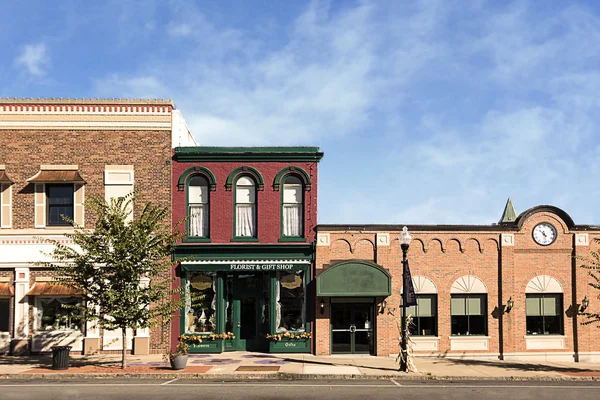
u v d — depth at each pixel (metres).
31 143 25.92
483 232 26.67
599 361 26.38
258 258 25.98
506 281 26.50
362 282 25.28
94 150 26.03
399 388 18.67
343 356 25.58
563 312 26.72
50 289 25.14
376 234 26.28
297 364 23.27
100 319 21.78
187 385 18.84
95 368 21.97
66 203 26.00
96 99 26.12
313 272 26.19
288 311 26.17
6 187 25.78
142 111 26.20
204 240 26.02
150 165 26.08
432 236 26.52
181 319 25.72
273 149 26.48
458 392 18.02
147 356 25.23
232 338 25.91
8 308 25.62
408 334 22.44
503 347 26.23
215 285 26.16
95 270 21.84
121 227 21.72
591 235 27.03
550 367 24.09
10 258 25.50
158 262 25.58
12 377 20.44
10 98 25.92
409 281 22.45
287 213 26.50
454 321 26.45
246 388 18.28
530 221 26.92
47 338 25.45
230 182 26.30
